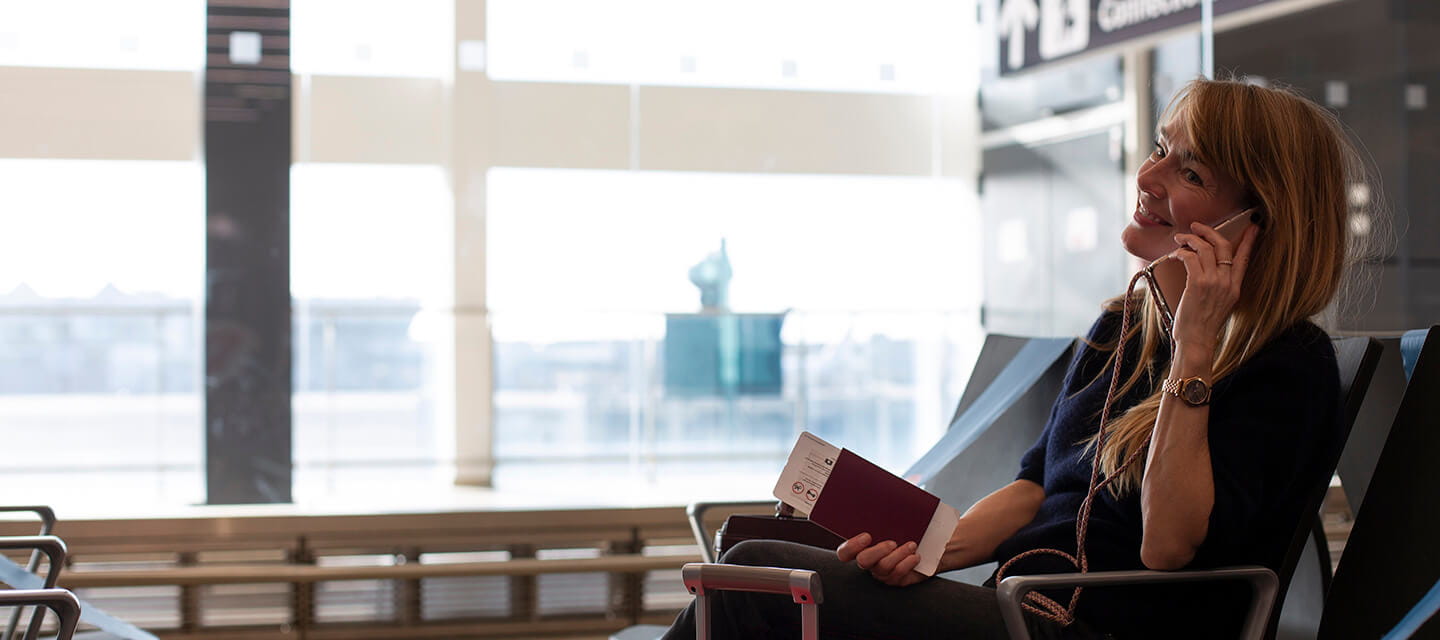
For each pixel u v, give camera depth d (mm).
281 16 4871
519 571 3096
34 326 4719
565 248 5324
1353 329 3297
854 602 1304
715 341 5504
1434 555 1437
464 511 3436
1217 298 1290
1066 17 5273
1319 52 3826
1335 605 1520
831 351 5652
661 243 5480
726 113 5574
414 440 5074
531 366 5262
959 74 5824
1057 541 1388
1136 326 1507
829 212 5688
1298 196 1344
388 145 5098
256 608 3201
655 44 5469
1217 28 4008
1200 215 1389
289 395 4797
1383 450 1511
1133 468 1346
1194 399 1265
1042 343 2193
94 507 3508
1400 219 3672
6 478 4656
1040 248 5684
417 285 5121
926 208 5797
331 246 5020
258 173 4820
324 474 4941
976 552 1521
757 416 5520
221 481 4707
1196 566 1319
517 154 5273
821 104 5715
